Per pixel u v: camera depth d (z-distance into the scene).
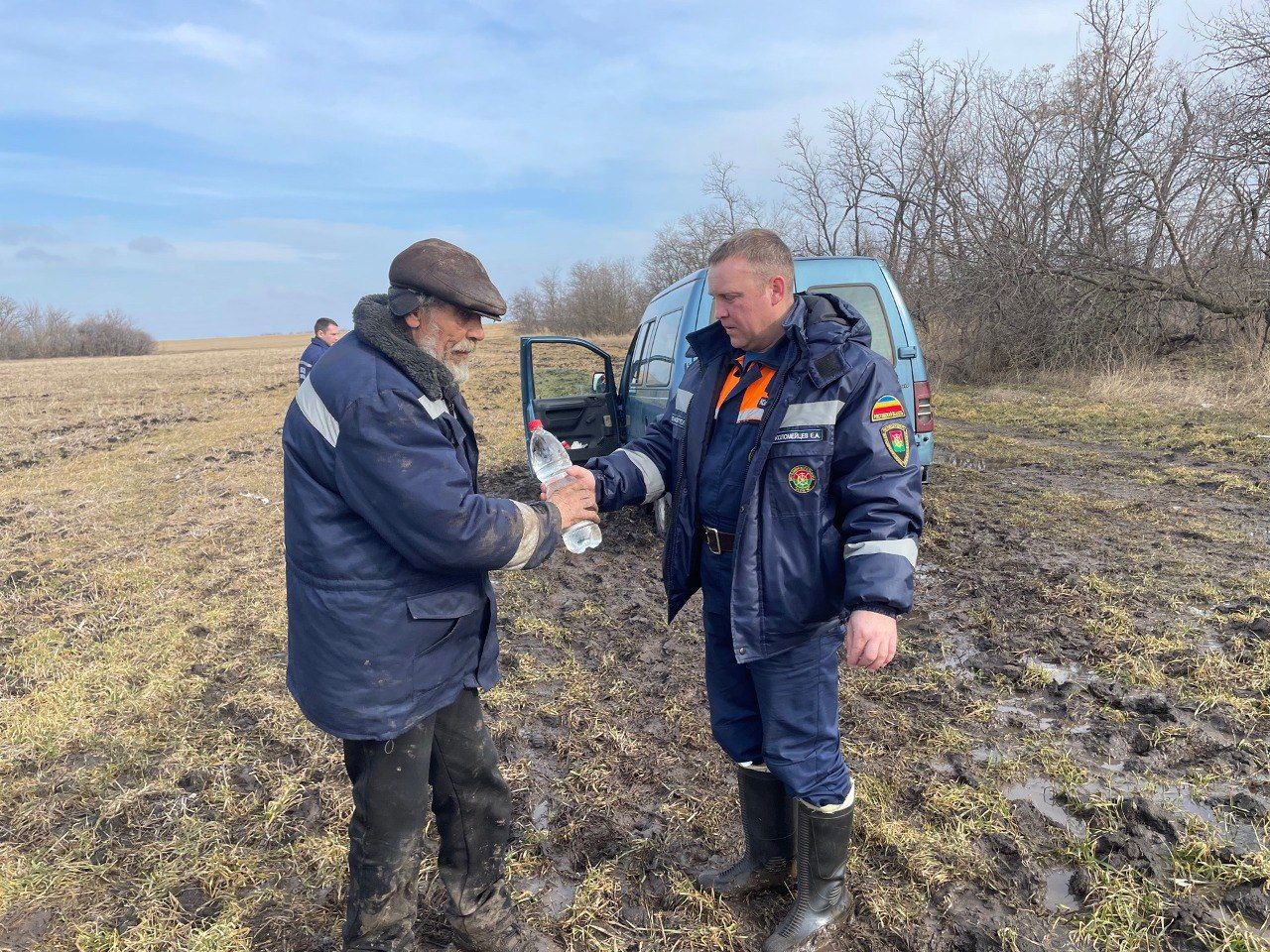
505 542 1.59
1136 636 3.48
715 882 2.14
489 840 1.90
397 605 1.57
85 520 7.07
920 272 18.94
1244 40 11.59
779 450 1.72
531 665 3.66
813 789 1.85
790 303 1.76
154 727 3.20
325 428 1.51
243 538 6.18
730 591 1.87
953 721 2.93
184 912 2.17
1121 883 2.03
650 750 2.89
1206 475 6.35
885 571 1.61
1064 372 13.27
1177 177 13.51
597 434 6.41
